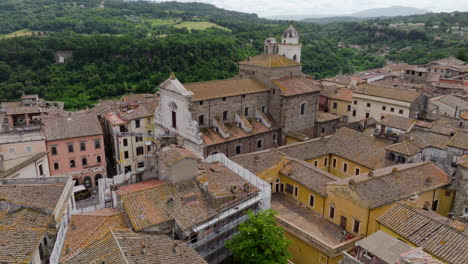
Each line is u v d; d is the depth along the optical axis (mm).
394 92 83938
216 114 66000
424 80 122688
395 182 44188
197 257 32344
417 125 64500
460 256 29062
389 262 26656
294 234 41969
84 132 72375
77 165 72688
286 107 70562
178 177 42625
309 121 76688
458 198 45656
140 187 42031
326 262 38719
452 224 34156
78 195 70188
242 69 77750
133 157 79688
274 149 56969
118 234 33281
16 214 37875
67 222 41531
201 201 40844
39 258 34750
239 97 68438
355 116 91375
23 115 84625
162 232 37188
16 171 54250
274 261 35188
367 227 40031
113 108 88312
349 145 63156
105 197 45156
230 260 41406
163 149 46562
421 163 49531
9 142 64625
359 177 45969
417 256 26000
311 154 61031
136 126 79312
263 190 44688
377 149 60000
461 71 126500
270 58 74375
